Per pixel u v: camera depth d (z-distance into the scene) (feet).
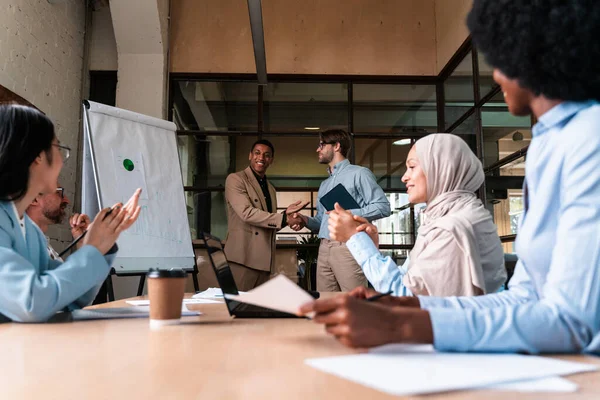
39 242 3.94
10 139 3.46
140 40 16.14
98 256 3.43
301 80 17.66
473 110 14.83
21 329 2.85
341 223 5.31
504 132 12.97
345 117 17.57
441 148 5.10
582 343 1.93
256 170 12.98
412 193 5.28
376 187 11.27
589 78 2.25
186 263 9.73
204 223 16.76
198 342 2.31
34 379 1.54
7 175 3.44
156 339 2.42
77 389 1.41
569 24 2.18
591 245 1.97
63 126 14.71
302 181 17.35
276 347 2.16
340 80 17.69
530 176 2.50
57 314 3.68
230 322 3.19
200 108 17.35
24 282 3.10
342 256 11.00
